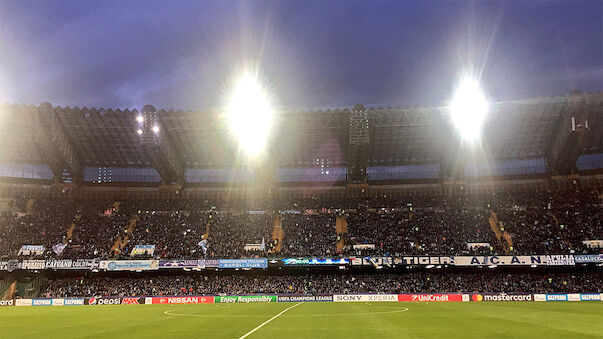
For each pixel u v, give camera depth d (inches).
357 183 3029.0
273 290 2413.9
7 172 2925.7
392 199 2960.1
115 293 2425.0
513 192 2864.2
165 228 2775.6
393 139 2664.9
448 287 2357.3
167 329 944.3
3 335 904.9
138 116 2413.9
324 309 1535.4
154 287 2476.6
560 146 2529.5
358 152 2591.0
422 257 2261.3
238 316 1262.3
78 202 2945.4
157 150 2549.2
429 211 2866.6
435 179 2999.5
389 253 2391.7
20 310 1817.2
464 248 2461.9
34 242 2593.5
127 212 2923.2
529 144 2726.4
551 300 2098.9
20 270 2490.2
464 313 1280.8
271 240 2645.2
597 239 2377.0
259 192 3061.0
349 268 2566.4
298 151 2869.1
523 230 2549.2
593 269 2380.7
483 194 2915.8
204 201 3029.0
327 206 2972.4
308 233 2731.3
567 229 2485.2
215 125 2518.5
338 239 2664.9
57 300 2285.9
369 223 2775.6
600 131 2497.5
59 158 2743.6
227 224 2819.9
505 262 2197.3
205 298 2287.2
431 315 1213.1
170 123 2512.3
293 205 2997.0
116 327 1024.9
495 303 1875.0
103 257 2420.0
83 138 2682.1
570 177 2815.0
